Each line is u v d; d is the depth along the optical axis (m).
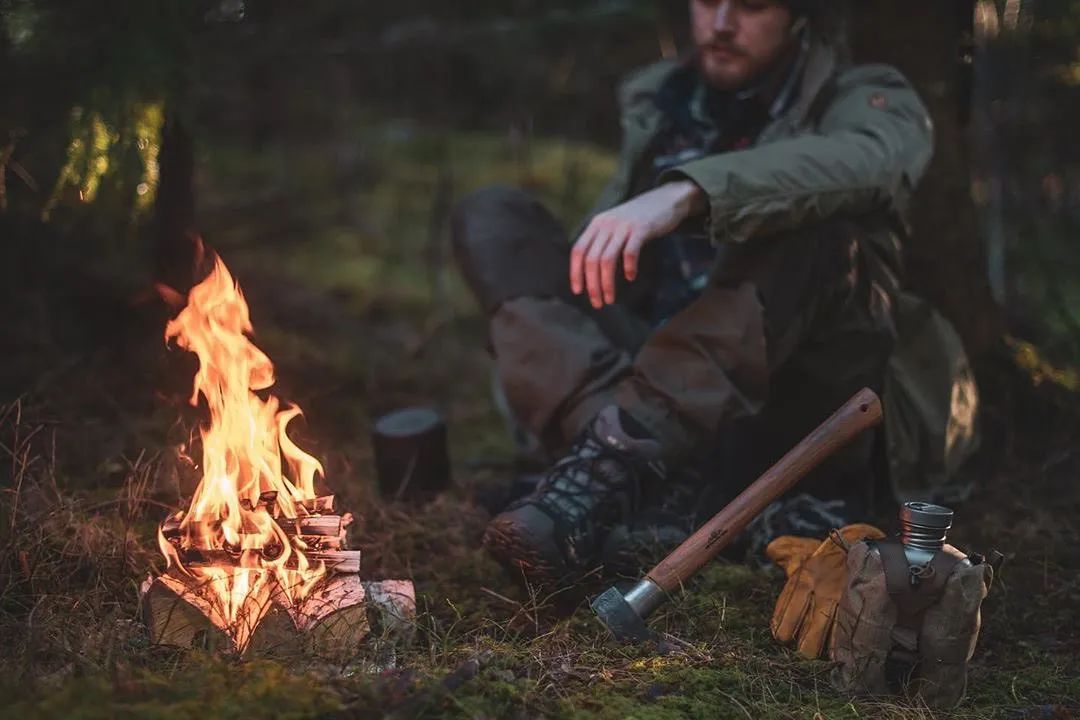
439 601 2.90
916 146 3.20
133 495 3.10
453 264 7.34
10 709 1.97
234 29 4.55
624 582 2.89
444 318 6.36
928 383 3.46
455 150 7.75
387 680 2.19
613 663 2.45
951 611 2.30
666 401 2.87
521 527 2.74
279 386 4.65
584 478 2.83
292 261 6.88
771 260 2.90
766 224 2.86
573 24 5.87
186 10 3.52
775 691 2.40
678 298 3.51
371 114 7.83
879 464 3.37
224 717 1.98
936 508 2.36
